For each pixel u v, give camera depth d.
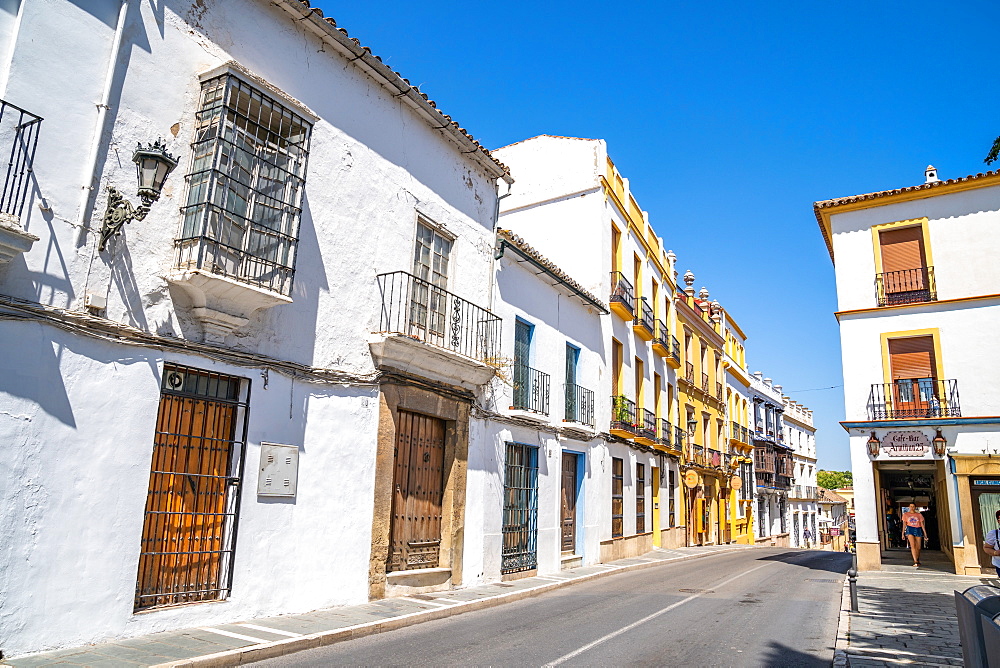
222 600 7.97
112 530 6.87
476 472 13.02
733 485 33.22
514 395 14.97
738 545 32.62
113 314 7.05
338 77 10.29
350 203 10.32
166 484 7.66
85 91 6.98
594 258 20.22
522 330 15.68
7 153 6.31
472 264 13.43
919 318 18.08
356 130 10.58
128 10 7.46
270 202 8.64
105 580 6.77
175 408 7.80
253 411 8.48
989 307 17.36
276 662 6.70
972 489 16.36
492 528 13.36
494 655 7.36
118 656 6.23
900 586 14.12
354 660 6.92
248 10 8.88
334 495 9.55
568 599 12.09
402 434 11.29
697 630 9.11
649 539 23.09
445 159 12.83
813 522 55.34
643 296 23.78
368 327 10.46
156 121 7.64
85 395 6.75
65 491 6.52
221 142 7.85
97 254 6.95
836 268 19.36
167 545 7.62
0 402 6.09
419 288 11.78
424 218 12.03
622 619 9.91
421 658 7.12
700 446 30.48
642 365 23.80
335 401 9.72
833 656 7.73
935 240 18.30
